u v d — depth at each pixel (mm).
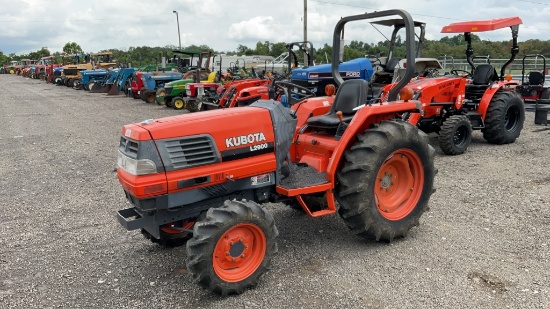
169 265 3875
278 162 3801
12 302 3332
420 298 3186
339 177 3918
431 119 7781
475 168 6547
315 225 4586
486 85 8266
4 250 4230
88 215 5105
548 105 10344
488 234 4223
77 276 3713
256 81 11977
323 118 4418
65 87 29078
